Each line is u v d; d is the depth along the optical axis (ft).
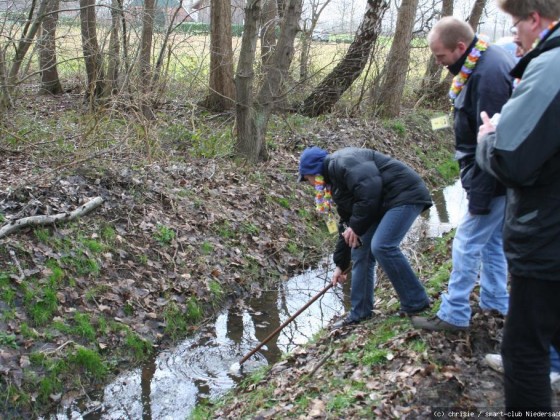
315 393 13.51
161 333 20.15
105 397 17.19
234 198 28.55
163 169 28.22
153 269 22.20
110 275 20.97
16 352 16.87
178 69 45.37
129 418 16.38
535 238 8.32
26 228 20.40
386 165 14.66
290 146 36.65
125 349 18.95
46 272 19.35
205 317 21.72
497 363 12.35
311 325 21.22
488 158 8.89
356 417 11.79
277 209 29.63
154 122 33.99
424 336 13.64
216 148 33.24
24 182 22.76
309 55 44.93
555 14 8.73
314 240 29.09
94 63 32.76
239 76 31.99
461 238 12.97
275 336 20.54
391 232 14.35
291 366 16.35
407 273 14.74
